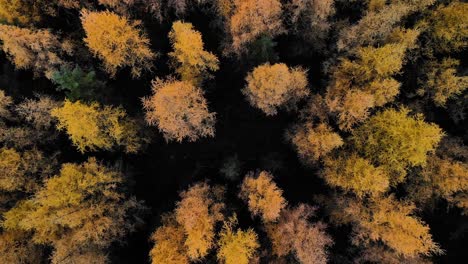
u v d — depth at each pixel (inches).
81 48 1077.8
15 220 970.1
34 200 952.9
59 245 936.3
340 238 1069.8
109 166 1081.4
